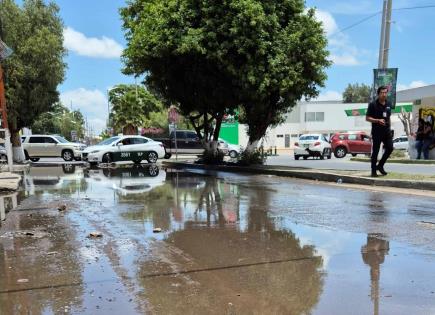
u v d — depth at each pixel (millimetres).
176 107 25203
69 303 4098
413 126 27438
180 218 7859
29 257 5551
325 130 68500
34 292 4379
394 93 16938
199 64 17656
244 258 5395
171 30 16609
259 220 7555
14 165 24359
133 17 21391
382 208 8406
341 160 27734
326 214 7941
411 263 5074
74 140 60812
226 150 33875
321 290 4324
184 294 4277
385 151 12430
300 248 5770
